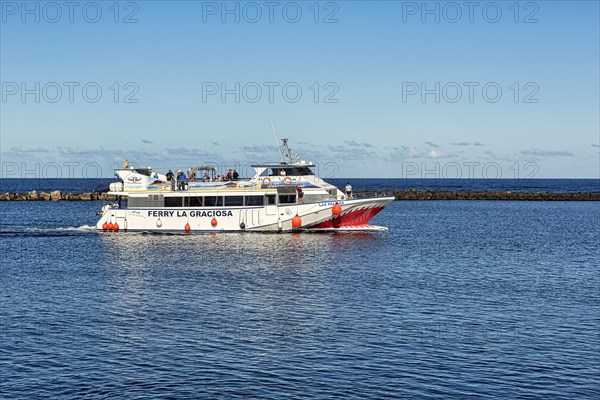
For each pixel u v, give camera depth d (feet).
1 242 191.01
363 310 102.63
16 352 81.00
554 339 87.04
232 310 102.68
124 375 73.36
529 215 344.28
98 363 77.25
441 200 531.09
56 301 109.40
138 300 110.11
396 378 72.59
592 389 69.87
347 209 198.29
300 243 182.39
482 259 161.79
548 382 71.77
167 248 174.60
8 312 101.40
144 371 74.64
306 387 69.97
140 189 203.41
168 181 203.92
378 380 71.97
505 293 116.88
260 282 126.11
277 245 178.50
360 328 92.02
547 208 415.85
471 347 83.35
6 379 72.08
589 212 372.79
